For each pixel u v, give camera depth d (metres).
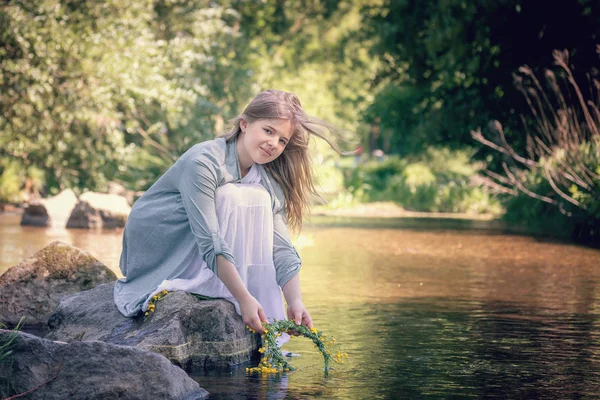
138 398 3.34
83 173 19.41
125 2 18.25
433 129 20.94
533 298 6.66
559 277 8.16
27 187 21.47
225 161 4.43
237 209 4.36
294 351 4.53
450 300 6.54
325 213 20.78
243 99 27.02
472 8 17.83
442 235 13.73
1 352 3.30
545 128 16.45
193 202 4.30
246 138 4.44
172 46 21.22
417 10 21.17
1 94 16.95
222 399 3.45
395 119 23.52
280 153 4.50
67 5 17.72
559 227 14.58
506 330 5.17
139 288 4.51
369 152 48.56
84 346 3.38
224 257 4.18
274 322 4.18
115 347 3.41
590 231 13.40
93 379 3.33
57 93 17.16
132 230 4.56
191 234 4.47
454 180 29.80
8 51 16.50
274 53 38.53
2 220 16.23
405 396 3.53
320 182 4.77
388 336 4.95
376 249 11.20
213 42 24.20
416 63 21.75
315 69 39.16
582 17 16.44
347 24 38.25
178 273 4.44
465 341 4.80
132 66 17.66
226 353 4.21
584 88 16.38
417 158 31.48
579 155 13.90
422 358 4.32
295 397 3.49
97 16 17.88
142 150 25.08
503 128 18.75
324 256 10.24
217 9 24.48
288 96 4.46
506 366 4.14
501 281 7.80
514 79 17.28
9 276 5.30
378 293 6.91
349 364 4.17
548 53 17.12
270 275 4.43
